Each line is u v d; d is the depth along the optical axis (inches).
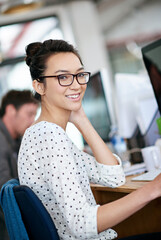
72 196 47.9
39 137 50.6
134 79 97.4
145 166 76.9
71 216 47.5
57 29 311.4
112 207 47.0
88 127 64.5
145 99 90.9
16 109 105.3
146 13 403.5
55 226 52.3
